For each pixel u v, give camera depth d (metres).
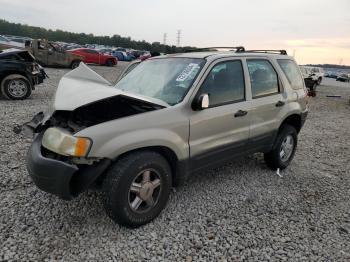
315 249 3.03
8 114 7.50
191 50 4.85
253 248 2.99
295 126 5.28
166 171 3.24
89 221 3.23
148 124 3.07
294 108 4.87
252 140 4.23
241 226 3.35
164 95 3.59
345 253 3.00
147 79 4.00
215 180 4.50
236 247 2.99
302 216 3.65
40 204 3.50
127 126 2.95
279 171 5.00
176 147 3.27
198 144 3.51
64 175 2.74
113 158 2.88
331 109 14.24
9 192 3.72
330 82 45.38
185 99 3.40
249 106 4.08
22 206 3.44
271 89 4.56
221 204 3.79
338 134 8.52
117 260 2.71
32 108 8.44
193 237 3.10
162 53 4.78
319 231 3.35
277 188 4.38
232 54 4.05
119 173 2.90
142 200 3.12
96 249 2.82
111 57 28.48
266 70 4.52
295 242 3.13
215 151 3.73
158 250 2.87
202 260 2.79
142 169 3.03
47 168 2.77
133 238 3.01
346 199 4.20
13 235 2.94
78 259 2.68
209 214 3.55
